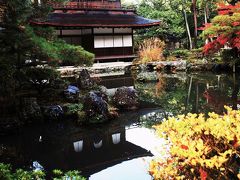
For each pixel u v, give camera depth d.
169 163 3.61
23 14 9.85
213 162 3.03
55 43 11.81
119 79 20.84
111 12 28.36
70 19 25.22
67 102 11.79
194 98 12.69
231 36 17.62
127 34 28.02
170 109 11.09
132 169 6.01
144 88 16.59
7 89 9.38
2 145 7.88
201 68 23.27
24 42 9.84
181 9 33.31
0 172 4.55
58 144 7.86
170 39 36.38
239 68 20.98
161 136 3.76
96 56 26.38
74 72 22.91
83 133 8.73
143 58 27.47
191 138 3.58
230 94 12.77
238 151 3.41
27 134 8.77
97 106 9.82
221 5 17.30
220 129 3.34
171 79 19.61
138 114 10.77
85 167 6.29
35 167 6.38
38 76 12.34
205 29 18.09
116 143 7.73
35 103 10.37
